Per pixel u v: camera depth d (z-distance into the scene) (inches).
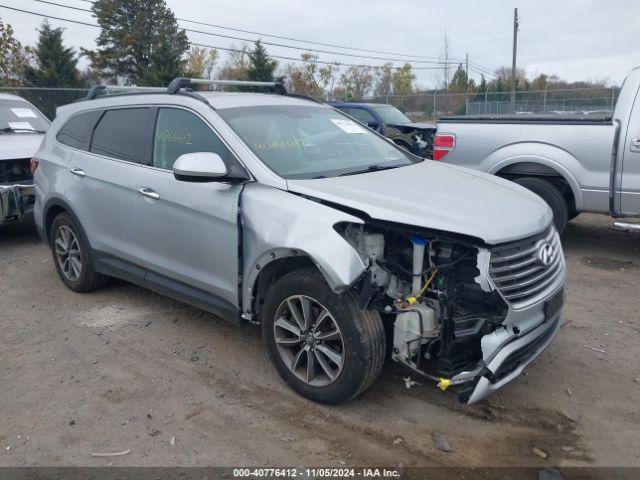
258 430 139.1
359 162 177.3
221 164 151.8
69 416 145.9
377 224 134.6
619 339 185.3
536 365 168.7
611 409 146.9
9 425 142.6
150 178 180.2
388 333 147.7
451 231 128.4
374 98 1305.4
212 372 166.9
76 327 198.8
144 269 191.9
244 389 157.4
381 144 198.8
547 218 148.9
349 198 140.2
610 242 300.7
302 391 149.7
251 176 156.3
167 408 148.9
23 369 170.2
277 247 141.7
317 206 140.6
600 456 129.0
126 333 193.3
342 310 135.3
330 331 143.5
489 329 131.4
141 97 197.2
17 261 276.5
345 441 134.6
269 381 161.3
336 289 131.2
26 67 1507.1
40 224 234.7
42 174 229.8
